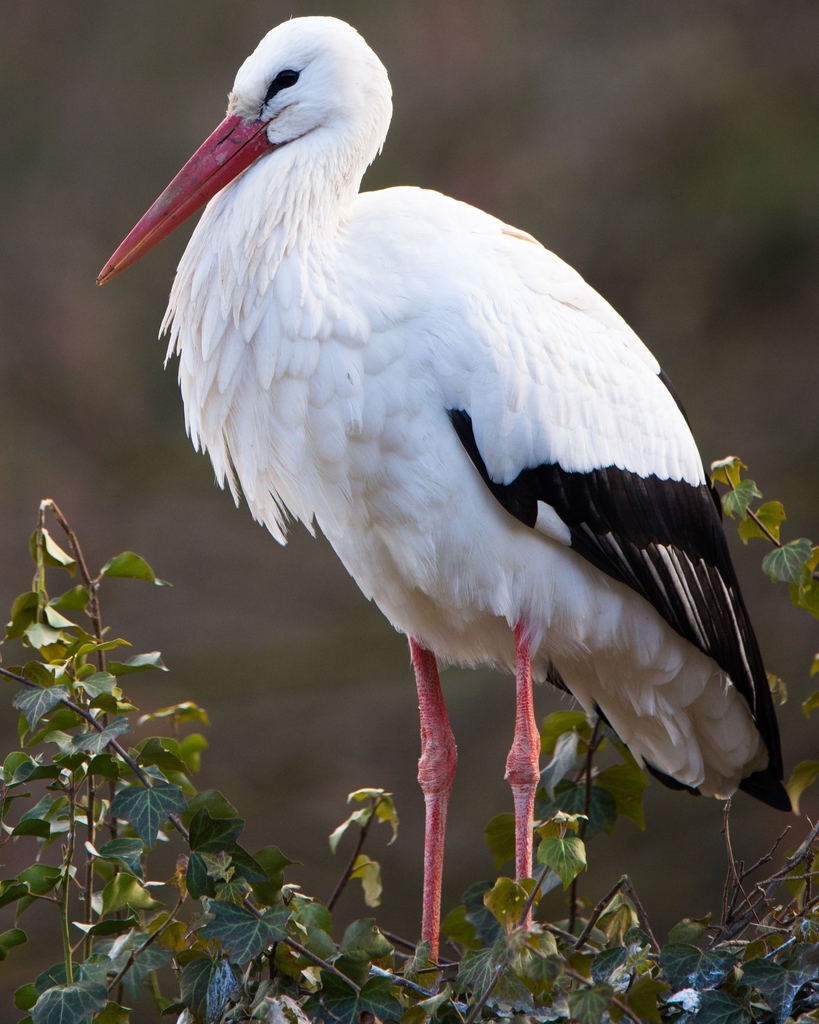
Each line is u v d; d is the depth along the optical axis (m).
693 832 14.06
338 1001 5.12
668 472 6.77
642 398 6.66
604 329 6.64
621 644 6.75
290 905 5.47
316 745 15.36
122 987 5.70
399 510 6.21
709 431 17.17
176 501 18.11
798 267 18.00
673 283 18.12
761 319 17.98
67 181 20.19
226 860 5.11
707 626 6.87
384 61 19.91
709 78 19.14
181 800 5.03
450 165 19.36
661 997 5.22
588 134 19.19
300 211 6.20
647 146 18.88
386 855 14.34
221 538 17.70
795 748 14.88
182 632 16.86
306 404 6.08
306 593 17.25
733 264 18.09
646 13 19.98
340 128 6.41
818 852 5.71
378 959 5.42
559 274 6.53
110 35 20.80
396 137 19.52
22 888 5.12
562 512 6.29
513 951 4.72
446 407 6.04
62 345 19.23
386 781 15.07
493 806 14.52
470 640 6.93
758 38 19.53
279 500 6.84
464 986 5.05
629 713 7.17
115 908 5.34
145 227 6.55
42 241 19.84
